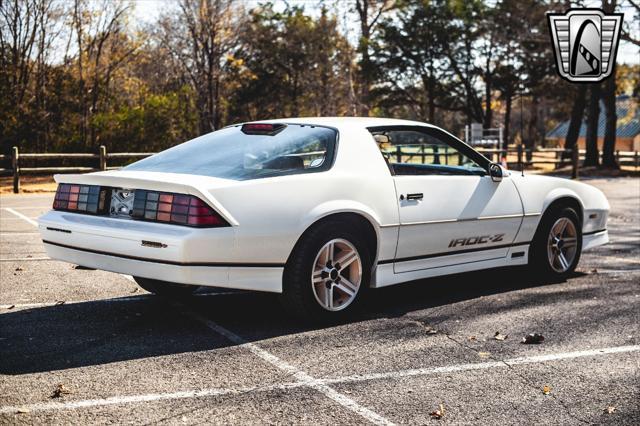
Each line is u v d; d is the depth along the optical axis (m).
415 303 5.32
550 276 6.10
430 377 3.67
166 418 3.08
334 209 4.57
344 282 4.74
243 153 4.73
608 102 31.55
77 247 4.58
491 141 30.25
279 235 4.34
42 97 27.92
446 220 5.23
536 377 3.68
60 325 4.60
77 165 25.12
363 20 41.84
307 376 3.66
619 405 3.30
